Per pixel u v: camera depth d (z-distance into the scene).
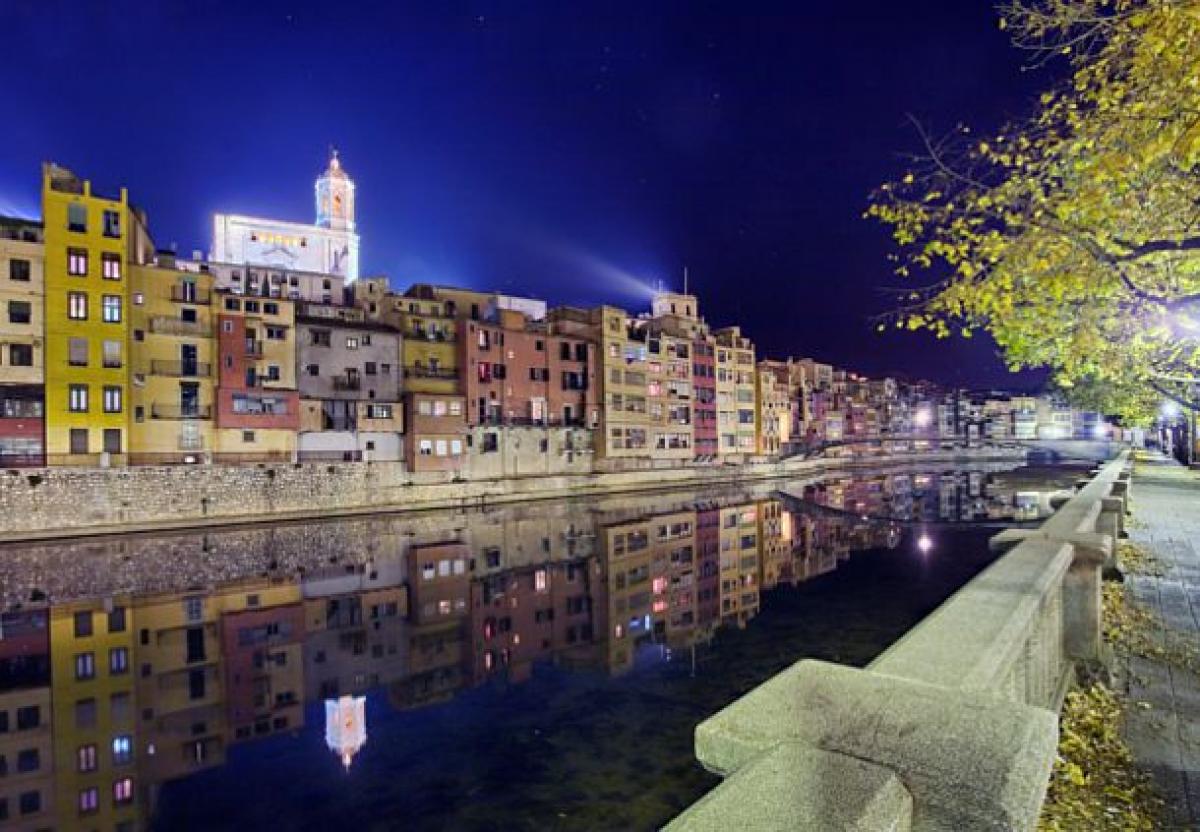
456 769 13.66
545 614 26.56
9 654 21.77
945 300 7.59
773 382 104.12
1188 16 5.09
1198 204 6.62
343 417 55.84
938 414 171.75
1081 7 6.11
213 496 46.00
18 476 39.28
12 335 42.44
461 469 60.72
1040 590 4.80
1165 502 21.20
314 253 103.81
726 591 29.48
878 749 2.12
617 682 18.67
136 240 49.56
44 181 43.84
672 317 90.38
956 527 45.66
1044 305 7.52
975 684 2.87
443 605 27.92
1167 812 4.66
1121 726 5.94
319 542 41.62
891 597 27.56
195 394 49.22
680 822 1.76
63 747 15.42
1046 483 76.94
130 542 40.19
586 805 12.08
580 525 49.34
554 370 70.88
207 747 15.24
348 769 13.88
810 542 41.34
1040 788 1.94
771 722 2.35
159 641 23.17
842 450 127.44
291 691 18.75
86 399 44.03
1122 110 6.11
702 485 81.62
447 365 63.47
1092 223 6.64
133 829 12.06
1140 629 8.49
